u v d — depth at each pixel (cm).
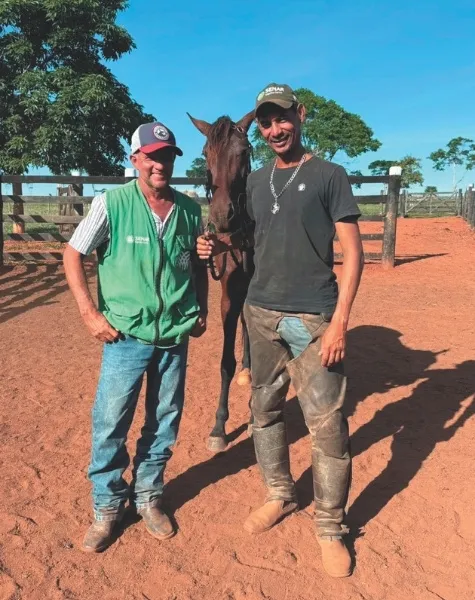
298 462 336
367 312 712
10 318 691
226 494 302
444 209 3002
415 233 1823
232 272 349
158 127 226
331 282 236
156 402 260
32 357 532
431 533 265
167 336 243
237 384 468
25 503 288
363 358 528
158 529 263
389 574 238
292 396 437
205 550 254
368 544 258
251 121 362
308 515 281
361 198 1044
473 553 251
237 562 246
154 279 237
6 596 223
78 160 1727
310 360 235
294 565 244
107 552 253
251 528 265
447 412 402
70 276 233
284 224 229
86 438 363
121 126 1794
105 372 246
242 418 401
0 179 998
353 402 424
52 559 247
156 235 235
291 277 233
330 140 4572
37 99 1630
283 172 233
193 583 233
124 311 236
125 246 233
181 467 332
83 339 598
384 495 298
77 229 232
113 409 245
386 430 376
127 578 236
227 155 327
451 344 568
